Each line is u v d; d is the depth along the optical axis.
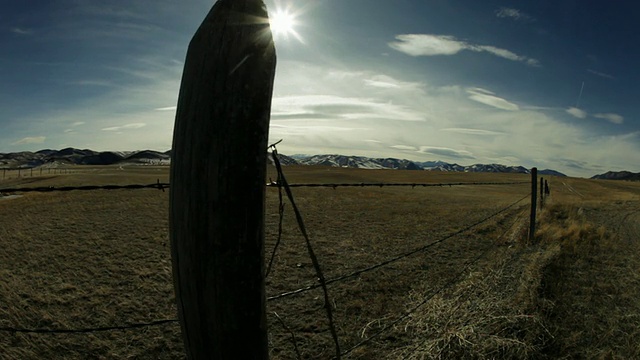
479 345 3.43
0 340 4.43
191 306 0.92
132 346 4.40
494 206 18.47
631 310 4.52
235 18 0.88
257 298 0.89
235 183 0.85
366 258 8.00
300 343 4.34
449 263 7.22
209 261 0.86
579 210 13.54
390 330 4.30
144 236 10.18
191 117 0.88
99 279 6.67
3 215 14.16
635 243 8.45
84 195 22.11
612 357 3.48
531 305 4.11
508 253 6.92
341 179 62.31
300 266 7.40
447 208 17.30
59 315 5.20
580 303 4.60
